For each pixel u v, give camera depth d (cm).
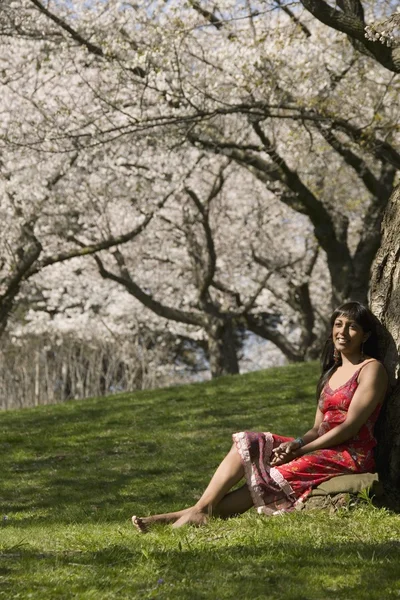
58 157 2112
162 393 1677
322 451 626
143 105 1817
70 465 1130
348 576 454
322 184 2448
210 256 2734
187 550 513
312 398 1495
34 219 2283
